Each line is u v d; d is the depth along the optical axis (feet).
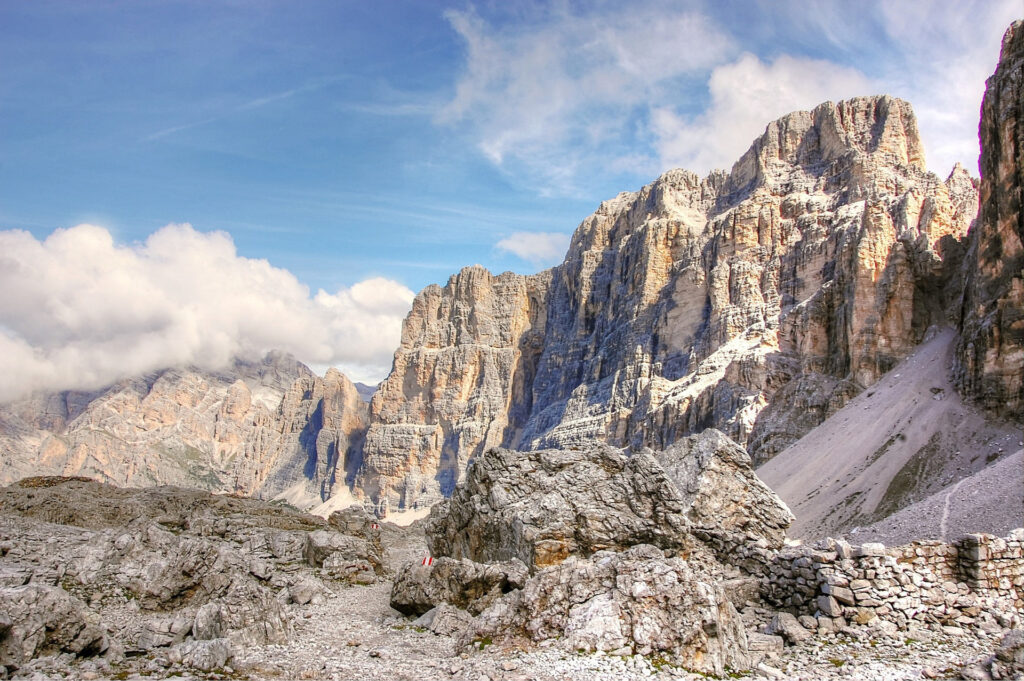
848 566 87.71
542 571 83.66
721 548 106.42
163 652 75.46
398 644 86.84
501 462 128.77
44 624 70.38
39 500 195.00
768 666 74.02
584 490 114.73
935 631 83.66
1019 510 159.63
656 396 568.41
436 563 106.52
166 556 109.70
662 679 68.44
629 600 77.20
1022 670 68.64
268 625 88.38
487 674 69.10
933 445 277.23
